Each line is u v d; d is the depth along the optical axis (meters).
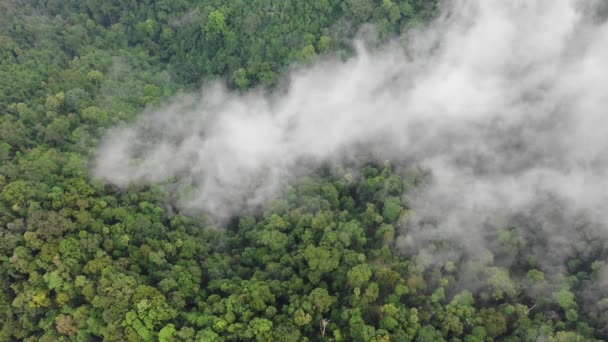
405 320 74.75
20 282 80.06
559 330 76.50
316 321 77.38
